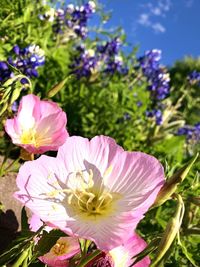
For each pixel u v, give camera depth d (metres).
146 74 0.48
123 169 0.14
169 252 0.12
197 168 0.26
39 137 0.18
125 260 0.14
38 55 0.33
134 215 0.13
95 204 0.14
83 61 0.42
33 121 0.18
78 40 0.48
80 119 0.39
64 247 0.16
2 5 0.38
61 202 0.14
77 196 0.14
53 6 0.47
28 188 0.13
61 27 0.45
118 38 0.46
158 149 0.38
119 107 0.41
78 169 0.14
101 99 0.41
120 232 0.12
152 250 0.12
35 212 0.13
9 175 0.26
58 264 0.16
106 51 0.46
